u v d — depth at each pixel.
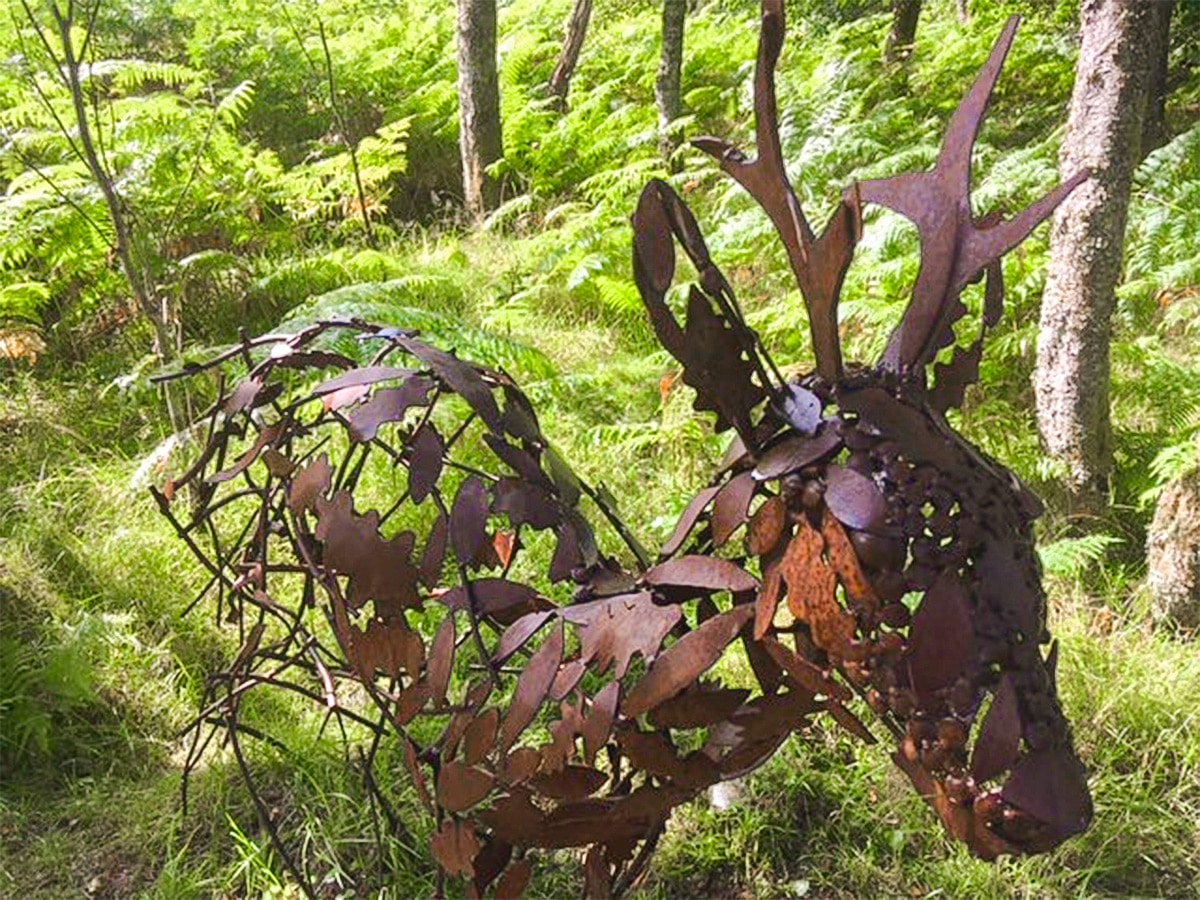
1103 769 2.47
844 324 4.17
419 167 7.55
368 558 1.74
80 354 4.77
